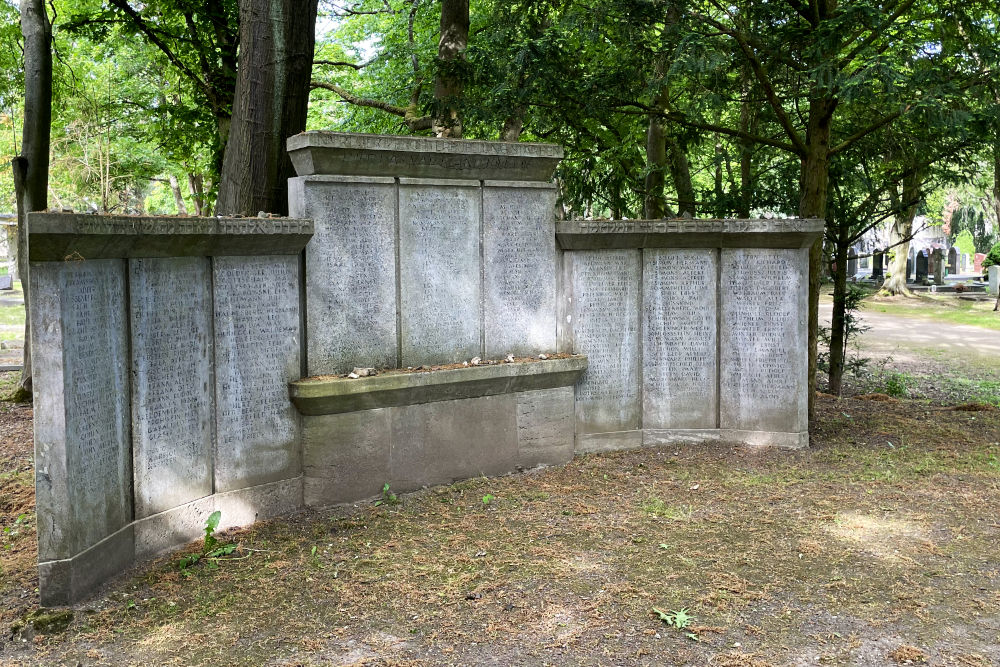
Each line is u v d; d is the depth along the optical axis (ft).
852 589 14.90
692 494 20.99
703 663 12.30
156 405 16.83
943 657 12.46
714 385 26.21
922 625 13.51
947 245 172.45
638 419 26.05
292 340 19.75
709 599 14.48
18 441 27.02
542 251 24.08
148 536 16.66
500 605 14.37
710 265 25.91
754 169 39.65
